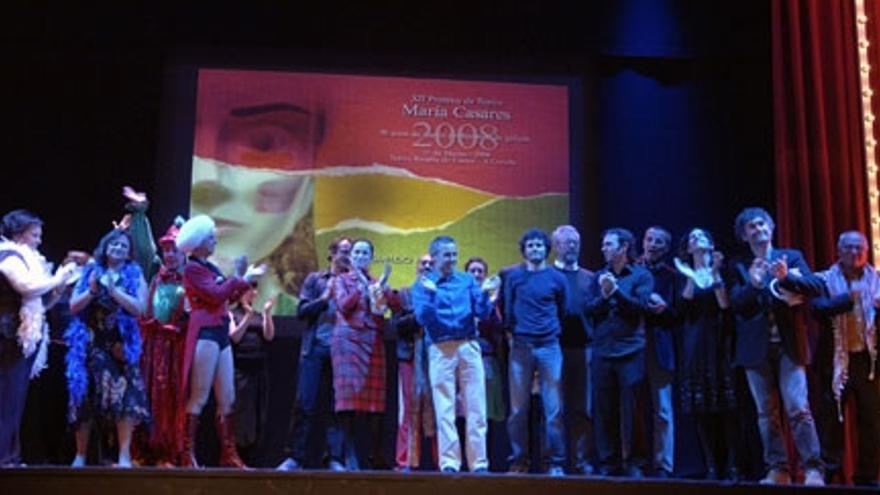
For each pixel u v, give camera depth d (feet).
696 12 24.32
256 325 20.06
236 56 24.08
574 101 24.32
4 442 16.66
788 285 16.92
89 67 23.94
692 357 17.95
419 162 23.97
